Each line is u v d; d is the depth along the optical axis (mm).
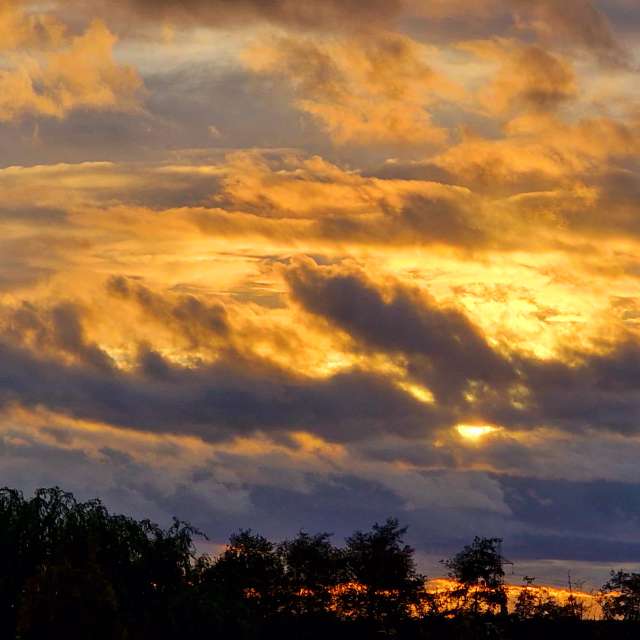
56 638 79250
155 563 95375
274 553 115750
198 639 92562
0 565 90125
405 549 118250
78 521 94625
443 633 115125
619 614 119562
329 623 115062
